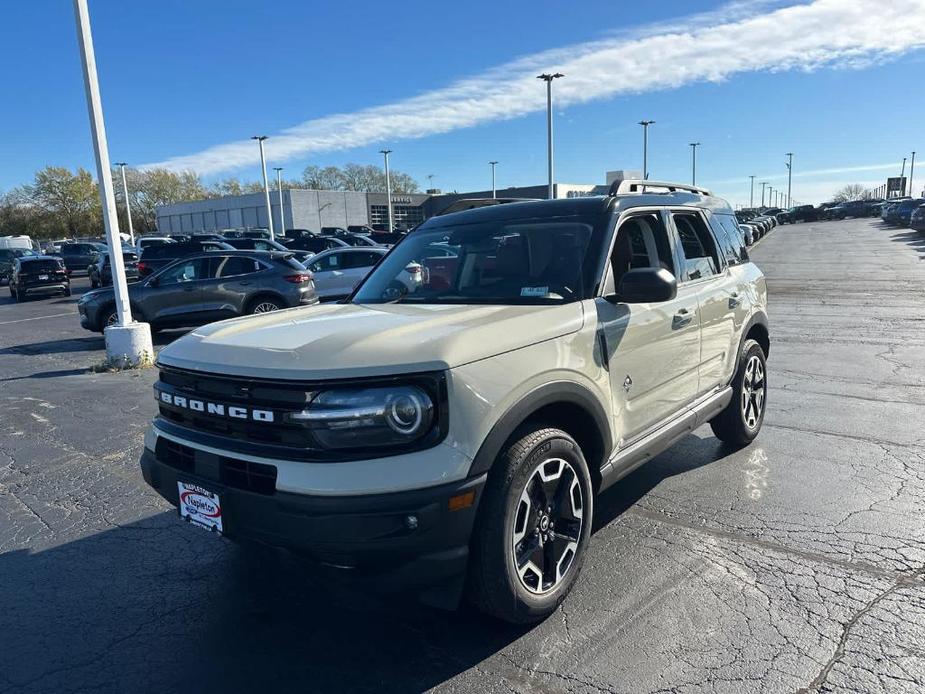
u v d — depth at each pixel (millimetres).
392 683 2680
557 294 3385
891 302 13617
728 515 4051
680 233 4395
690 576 3369
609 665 2715
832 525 3869
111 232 9773
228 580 3604
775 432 5602
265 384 2600
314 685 2689
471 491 2570
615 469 3439
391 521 2428
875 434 5445
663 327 3775
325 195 77375
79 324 17125
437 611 3188
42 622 3234
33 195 86125
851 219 71500
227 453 2684
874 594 3146
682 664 2697
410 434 2500
